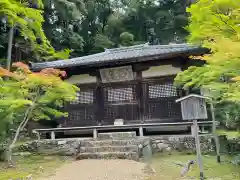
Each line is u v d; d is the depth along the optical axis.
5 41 12.36
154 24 28.05
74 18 17.20
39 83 6.42
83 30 23.62
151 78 9.92
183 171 5.46
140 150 7.76
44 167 6.79
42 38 7.51
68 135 10.55
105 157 7.57
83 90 10.71
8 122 7.92
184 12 26.02
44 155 8.57
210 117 9.38
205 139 8.04
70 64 9.89
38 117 7.98
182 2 26.50
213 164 6.34
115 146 7.85
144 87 9.96
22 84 6.39
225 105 8.41
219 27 4.30
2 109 7.25
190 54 8.59
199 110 4.95
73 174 5.88
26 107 7.35
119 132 9.12
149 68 9.98
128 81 10.18
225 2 3.87
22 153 8.55
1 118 7.50
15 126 9.61
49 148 8.94
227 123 8.18
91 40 23.48
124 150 7.69
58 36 17.44
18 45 11.43
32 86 6.65
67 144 8.80
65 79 10.91
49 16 16.94
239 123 7.63
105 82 10.48
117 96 10.25
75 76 10.88
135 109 9.92
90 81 10.70
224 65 4.50
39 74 6.20
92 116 10.40
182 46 9.98
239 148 7.71
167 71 9.78
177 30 25.72
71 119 10.62
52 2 15.64
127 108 10.02
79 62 10.02
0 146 7.99
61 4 15.94
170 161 6.94
